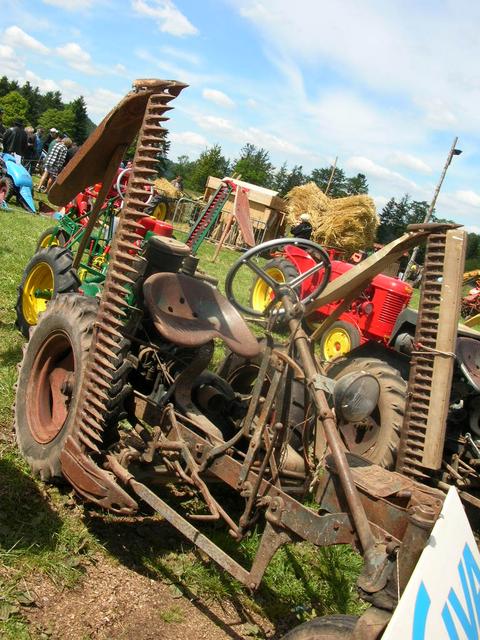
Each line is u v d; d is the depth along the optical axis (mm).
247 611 3443
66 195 4691
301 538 2973
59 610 2900
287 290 3551
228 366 4723
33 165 21672
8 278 7465
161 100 3303
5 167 14438
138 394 3824
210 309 3850
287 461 3414
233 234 21062
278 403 3256
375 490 2861
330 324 5238
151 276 3748
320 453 3613
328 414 2930
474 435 5062
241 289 12703
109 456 3445
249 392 4797
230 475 3309
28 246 9531
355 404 3330
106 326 3396
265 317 3693
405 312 5914
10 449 3904
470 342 5215
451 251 4340
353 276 4867
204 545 3137
